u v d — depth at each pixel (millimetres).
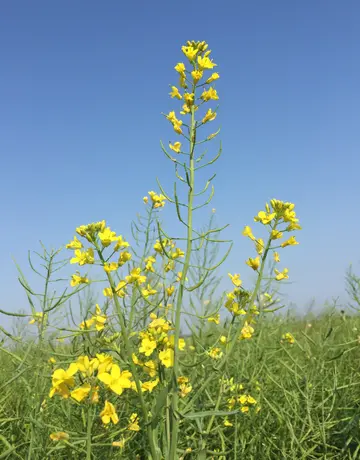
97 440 425
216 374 387
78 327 472
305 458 491
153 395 466
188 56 427
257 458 498
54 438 352
